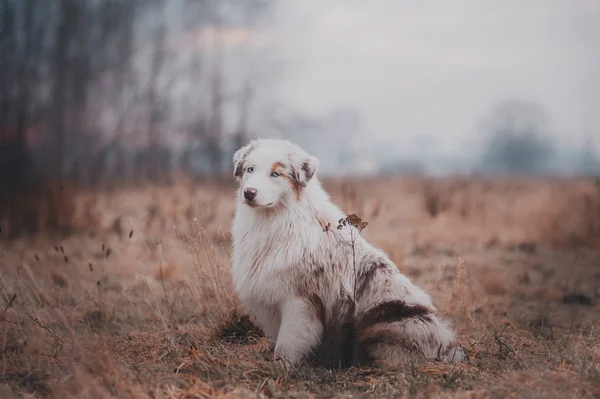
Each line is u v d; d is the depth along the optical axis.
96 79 27.20
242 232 5.34
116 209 14.38
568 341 6.07
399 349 5.10
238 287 5.34
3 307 6.13
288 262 5.05
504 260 10.82
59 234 11.63
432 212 15.30
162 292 7.73
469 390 4.47
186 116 30.34
